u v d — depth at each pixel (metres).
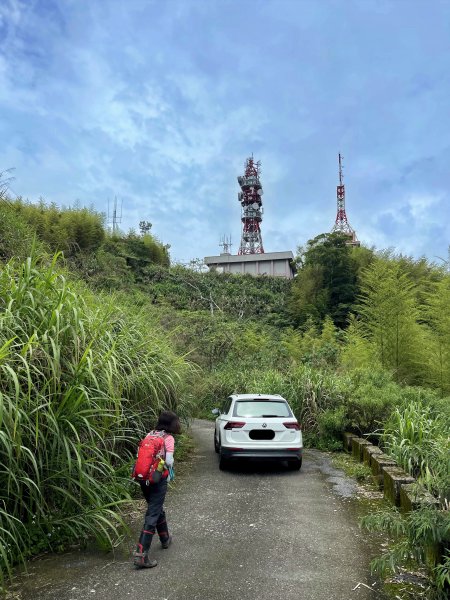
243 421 7.96
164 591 3.63
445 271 14.61
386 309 14.91
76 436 4.42
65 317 5.05
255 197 73.12
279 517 5.56
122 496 5.48
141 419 6.75
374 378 11.24
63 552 4.36
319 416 10.91
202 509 5.88
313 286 35.06
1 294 4.98
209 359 19.47
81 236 27.72
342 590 3.66
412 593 3.60
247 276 46.22
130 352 6.81
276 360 19.19
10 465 3.81
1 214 9.05
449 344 13.09
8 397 3.84
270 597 3.54
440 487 3.69
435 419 8.29
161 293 32.12
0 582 3.44
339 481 7.47
